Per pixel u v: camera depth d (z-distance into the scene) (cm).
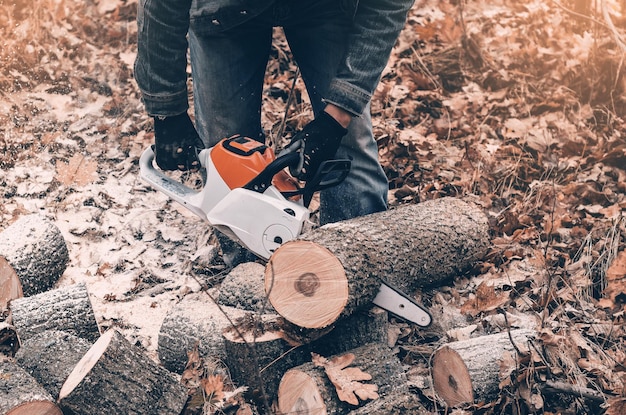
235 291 286
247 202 256
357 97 254
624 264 332
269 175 252
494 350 266
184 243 371
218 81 291
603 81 464
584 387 267
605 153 428
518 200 396
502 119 459
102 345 246
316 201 391
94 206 395
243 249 333
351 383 240
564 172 416
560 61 489
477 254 323
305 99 463
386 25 252
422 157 425
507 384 259
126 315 322
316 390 239
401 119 458
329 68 283
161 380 248
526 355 265
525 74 486
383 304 263
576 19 516
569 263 346
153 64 253
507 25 523
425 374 280
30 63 497
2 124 448
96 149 438
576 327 303
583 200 393
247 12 268
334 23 274
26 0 527
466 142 416
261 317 259
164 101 260
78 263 358
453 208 324
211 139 308
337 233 257
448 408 269
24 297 303
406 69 492
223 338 261
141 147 439
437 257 307
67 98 477
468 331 297
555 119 457
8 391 234
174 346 274
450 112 462
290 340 252
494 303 306
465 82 486
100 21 532
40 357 257
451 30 510
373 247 259
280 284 250
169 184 281
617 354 295
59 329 281
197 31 281
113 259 360
